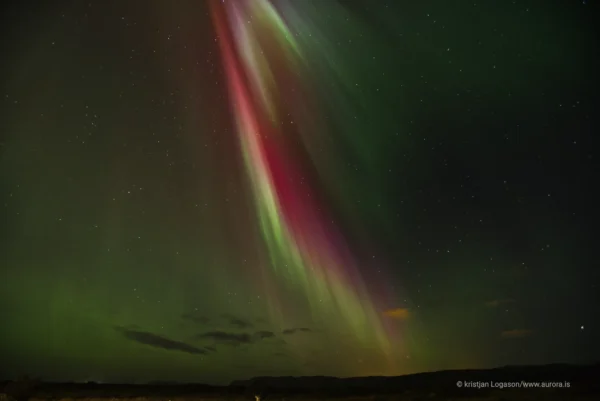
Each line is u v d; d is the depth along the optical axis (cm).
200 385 3350
